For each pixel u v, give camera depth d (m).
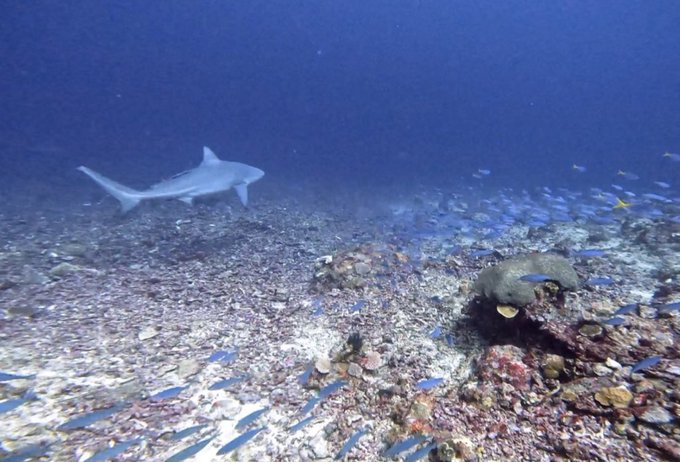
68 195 18.73
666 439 3.31
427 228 11.36
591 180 40.75
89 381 4.80
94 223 13.18
